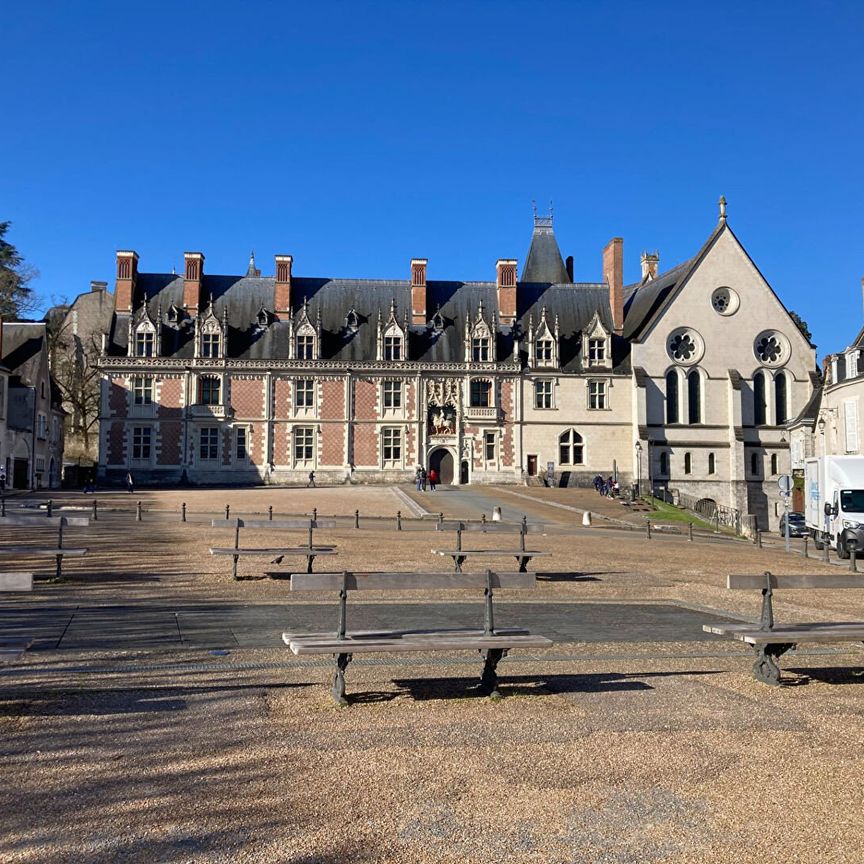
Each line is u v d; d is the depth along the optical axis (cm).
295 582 1080
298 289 7750
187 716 972
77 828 687
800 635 1145
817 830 704
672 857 658
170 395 7100
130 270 7381
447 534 3522
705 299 7412
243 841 671
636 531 4394
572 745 899
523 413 7356
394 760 846
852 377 5625
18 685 1086
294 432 7181
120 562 2295
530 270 8988
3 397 6300
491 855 658
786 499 3716
